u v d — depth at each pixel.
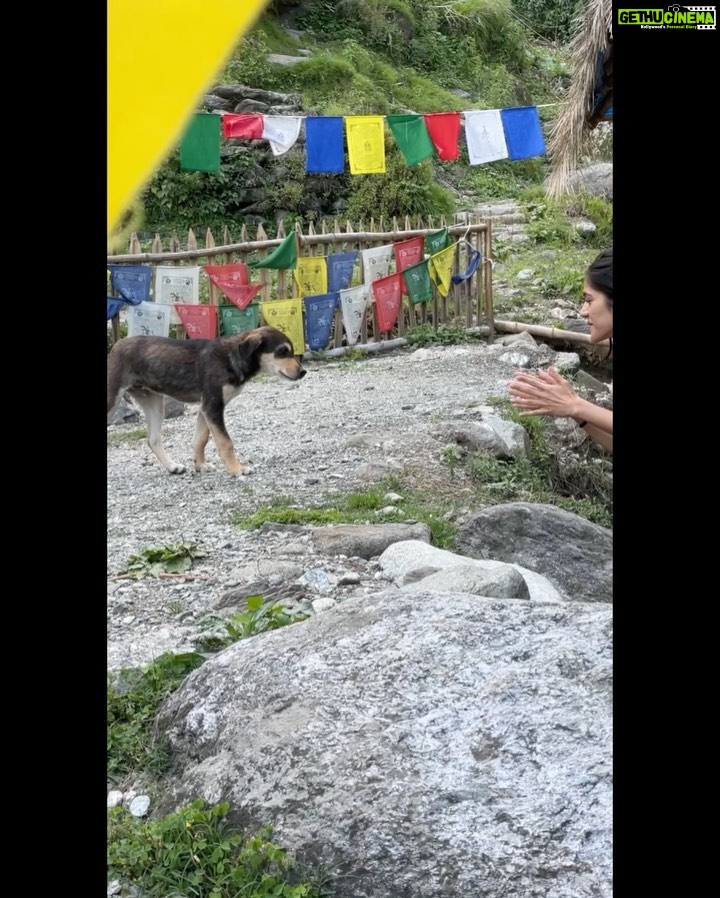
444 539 6.61
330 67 19.70
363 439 8.73
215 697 3.45
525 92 24.61
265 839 2.80
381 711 3.02
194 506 7.23
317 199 18.00
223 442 7.90
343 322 12.73
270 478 7.88
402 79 22.06
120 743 3.57
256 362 7.88
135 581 5.66
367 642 3.34
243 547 6.24
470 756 2.80
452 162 20.70
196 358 7.85
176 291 10.81
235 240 16.86
